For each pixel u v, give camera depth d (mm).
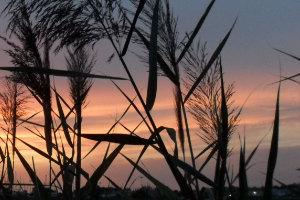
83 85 2334
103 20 1764
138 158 1799
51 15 1806
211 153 1848
